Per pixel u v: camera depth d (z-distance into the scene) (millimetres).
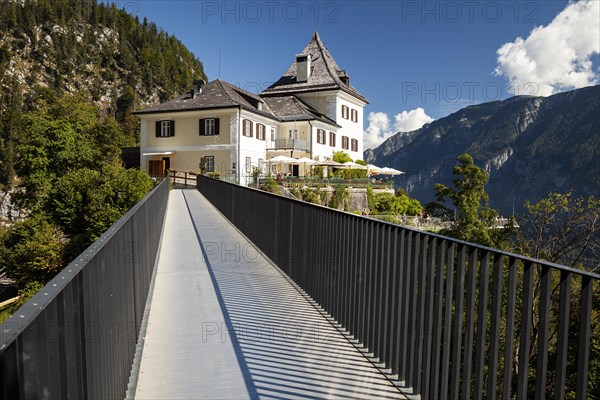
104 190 31672
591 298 2148
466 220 35844
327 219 5824
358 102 61031
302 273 6777
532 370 13969
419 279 3703
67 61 172375
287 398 3492
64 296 1769
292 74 60312
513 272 2662
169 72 199125
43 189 44531
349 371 4039
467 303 3123
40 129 46719
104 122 53531
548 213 23453
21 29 169625
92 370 2258
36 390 1410
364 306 4648
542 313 2416
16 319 1339
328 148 52625
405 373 3789
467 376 3074
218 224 14188
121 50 189000
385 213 43500
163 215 14297
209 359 4180
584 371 2162
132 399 3418
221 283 6965
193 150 42438
